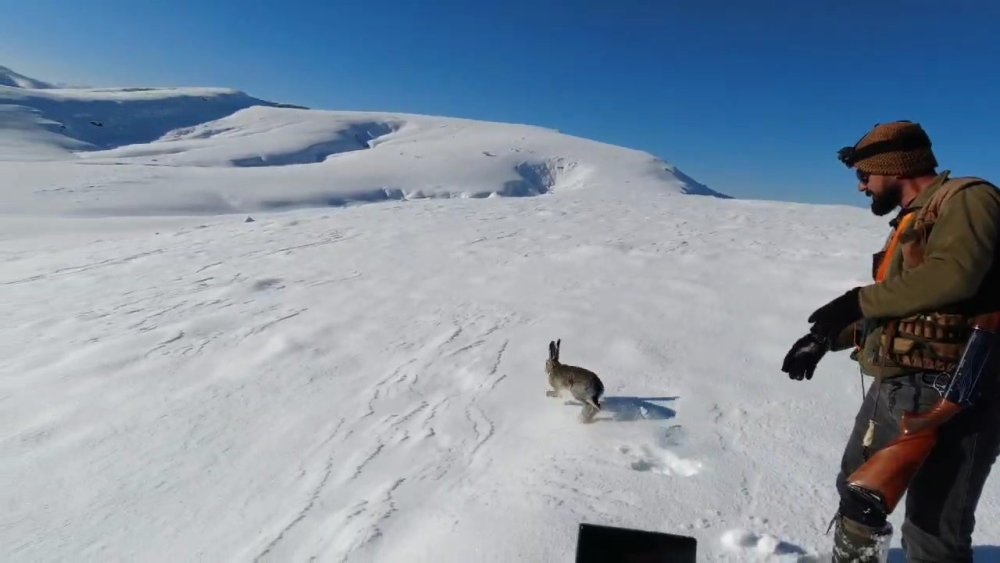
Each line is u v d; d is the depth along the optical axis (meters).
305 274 11.65
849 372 5.41
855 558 2.21
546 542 3.11
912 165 2.15
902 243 2.11
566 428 4.67
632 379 5.65
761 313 7.65
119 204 51.72
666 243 12.68
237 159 143.25
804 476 3.70
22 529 4.25
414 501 3.89
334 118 190.00
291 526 3.90
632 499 3.50
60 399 6.56
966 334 2.05
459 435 4.95
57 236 23.50
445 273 11.14
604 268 10.70
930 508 2.13
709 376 5.61
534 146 167.50
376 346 7.61
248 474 4.80
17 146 123.81
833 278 9.13
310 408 5.96
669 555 2.46
